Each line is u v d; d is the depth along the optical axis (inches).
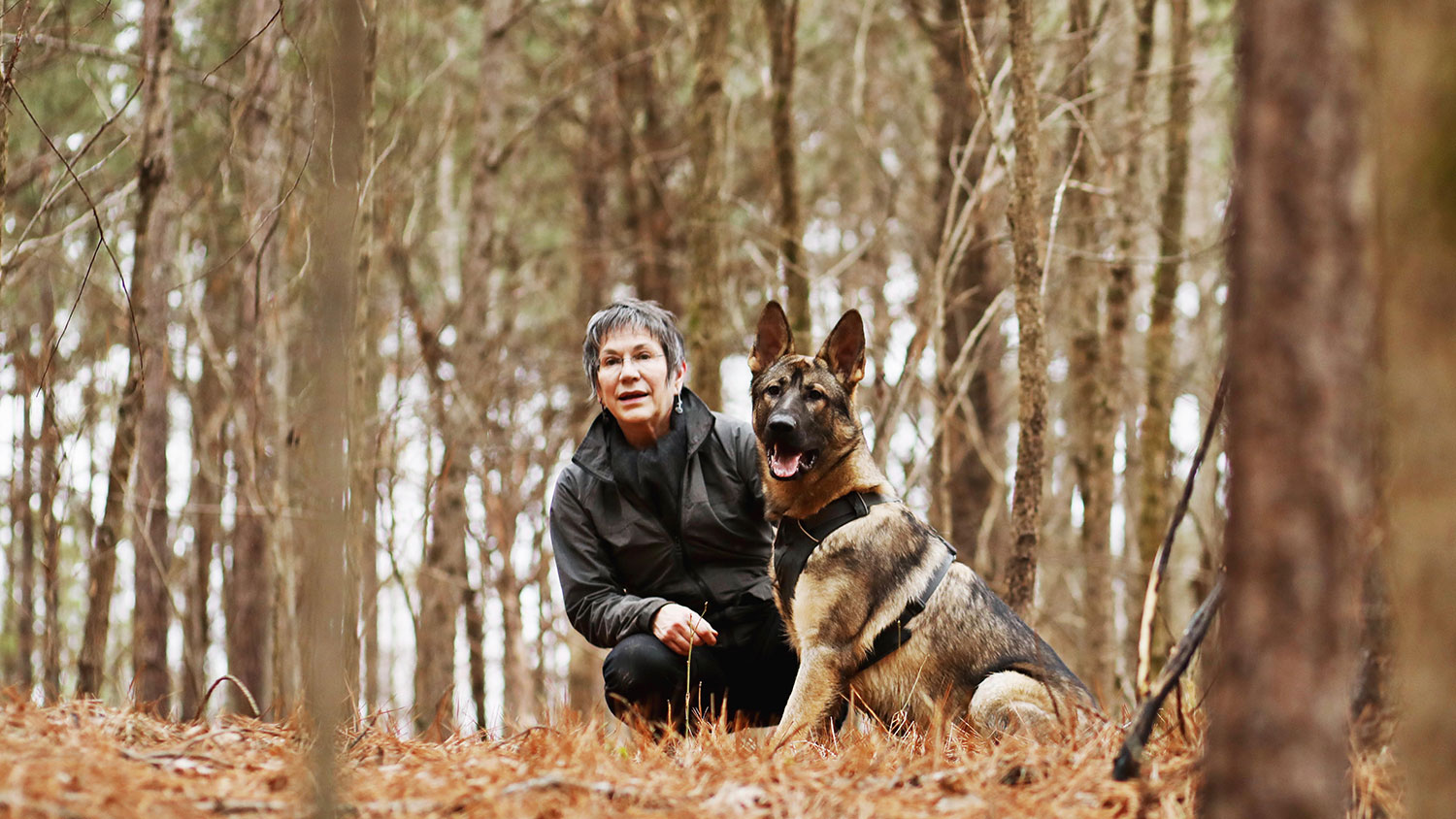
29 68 266.5
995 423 464.1
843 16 572.4
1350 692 117.4
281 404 326.3
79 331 448.8
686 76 571.5
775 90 362.0
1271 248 73.9
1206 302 525.7
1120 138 444.1
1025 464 226.8
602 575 201.8
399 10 425.1
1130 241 372.5
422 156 530.6
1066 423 608.1
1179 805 111.7
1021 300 227.5
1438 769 69.3
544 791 116.3
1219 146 528.4
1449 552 68.7
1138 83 378.0
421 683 429.1
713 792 122.8
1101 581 386.0
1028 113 227.9
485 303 468.4
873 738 155.5
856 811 113.2
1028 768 128.0
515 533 486.6
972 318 413.1
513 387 540.4
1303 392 72.9
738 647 203.8
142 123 248.1
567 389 601.9
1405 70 70.2
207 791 112.9
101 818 97.7
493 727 174.7
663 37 530.3
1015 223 228.1
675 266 544.7
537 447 566.9
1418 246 69.8
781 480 189.9
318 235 95.7
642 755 147.8
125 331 311.4
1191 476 125.3
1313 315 72.8
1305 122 72.7
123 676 439.2
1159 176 446.3
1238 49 82.9
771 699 210.4
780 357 203.9
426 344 422.6
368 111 239.3
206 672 502.9
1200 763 112.7
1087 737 146.1
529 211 645.9
